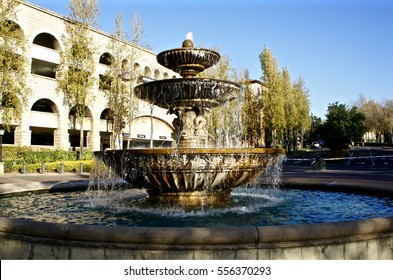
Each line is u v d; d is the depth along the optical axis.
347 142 36.28
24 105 29.09
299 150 59.56
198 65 9.36
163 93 8.87
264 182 12.13
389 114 72.94
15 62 26.50
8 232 4.31
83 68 32.84
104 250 3.89
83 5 32.34
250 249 3.81
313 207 7.84
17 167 25.31
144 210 7.37
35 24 32.34
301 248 3.87
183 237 3.78
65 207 8.17
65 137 34.59
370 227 4.04
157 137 46.41
